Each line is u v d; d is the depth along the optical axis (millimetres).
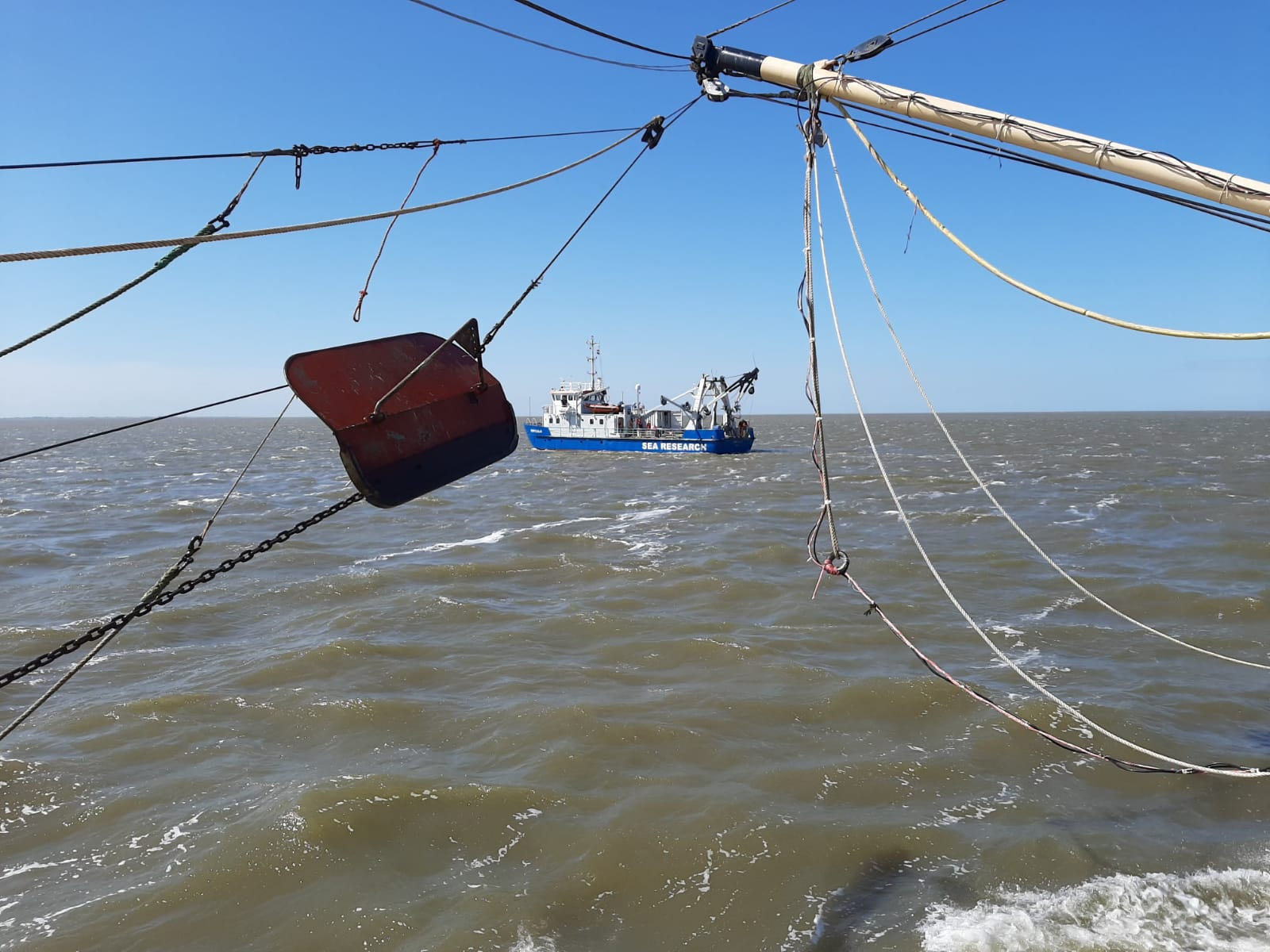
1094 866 10633
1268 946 8992
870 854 11055
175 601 26312
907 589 26609
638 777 13352
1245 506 44562
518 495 58500
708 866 10836
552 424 99750
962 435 168500
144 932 9750
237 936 9633
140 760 14578
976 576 28281
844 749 14461
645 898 10234
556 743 14656
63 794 13320
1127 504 46812
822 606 24375
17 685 18797
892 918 9688
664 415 97000
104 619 24578
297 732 15688
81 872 11086
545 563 31281
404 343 7137
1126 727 15148
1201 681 17766
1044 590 26188
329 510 6688
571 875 10688
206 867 10859
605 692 17406
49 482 74938
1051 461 84312
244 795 13094
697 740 14773
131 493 64188
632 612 24078
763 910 9922
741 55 8562
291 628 23188
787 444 132375
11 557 35312
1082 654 19750
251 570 31531
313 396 6180
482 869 10906
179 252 6879
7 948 9477
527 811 12336
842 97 8055
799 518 43375
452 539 38844
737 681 18000
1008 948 9023
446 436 6957
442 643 21219
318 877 10688
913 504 48875
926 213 7770
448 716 16234
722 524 41625
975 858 10883
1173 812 12055
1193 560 30609
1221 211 7027
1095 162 7098
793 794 12773
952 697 16703
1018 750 14320
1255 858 10742
